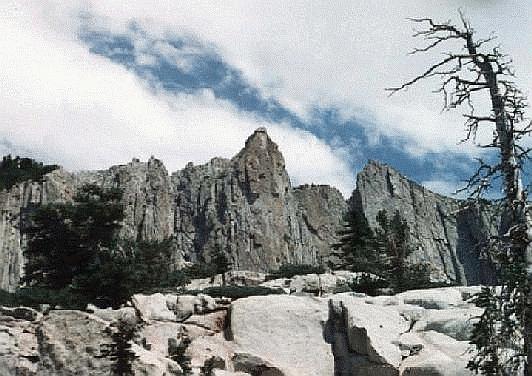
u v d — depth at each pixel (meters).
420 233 165.38
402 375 30.88
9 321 29.88
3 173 113.44
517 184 15.11
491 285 15.32
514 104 15.66
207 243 152.00
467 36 16.27
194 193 166.00
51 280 50.06
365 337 32.50
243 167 167.25
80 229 50.88
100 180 151.88
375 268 67.00
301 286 54.28
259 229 154.38
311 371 32.72
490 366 15.72
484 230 15.37
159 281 54.59
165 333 33.03
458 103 16.36
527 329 14.59
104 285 41.53
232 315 35.44
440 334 33.53
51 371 27.88
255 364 32.22
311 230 175.00
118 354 27.02
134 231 140.12
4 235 100.38
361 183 181.75
